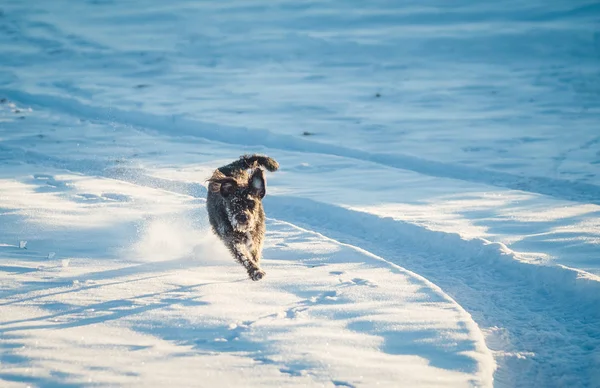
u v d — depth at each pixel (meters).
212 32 82.00
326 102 53.62
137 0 99.00
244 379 13.12
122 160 37.38
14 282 18.66
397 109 51.44
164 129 47.75
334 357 14.08
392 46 74.00
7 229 23.80
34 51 74.56
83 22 87.31
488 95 55.97
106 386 12.70
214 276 19.73
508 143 40.97
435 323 16.00
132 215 26.11
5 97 57.09
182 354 14.20
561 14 83.81
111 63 70.38
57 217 25.45
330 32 80.19
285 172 35.12
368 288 18.56
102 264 20.64
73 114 51.97
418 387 12.91
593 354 15.69
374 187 31.89
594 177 33.19
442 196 30.20
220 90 58.81
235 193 20.17
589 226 25.14
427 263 22.44
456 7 88.81
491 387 13.44
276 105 52.44
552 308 18.62
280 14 88.81
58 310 16.66
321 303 17.41
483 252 22.30
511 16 84.31
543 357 15.70
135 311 16.61
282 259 21.62
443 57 70.88
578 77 62.16
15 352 14.10
